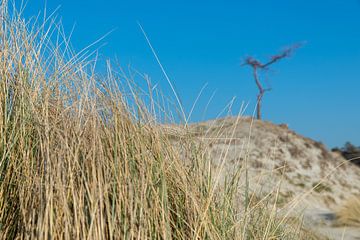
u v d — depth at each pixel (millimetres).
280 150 17656
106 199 2637
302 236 4465
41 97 3178
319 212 9562
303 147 18703
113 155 2943
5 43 3246
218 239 2848
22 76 3176
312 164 17859
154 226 2742
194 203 2848
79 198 2631
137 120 3168
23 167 2805
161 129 3250
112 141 2992
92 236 2525
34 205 2631
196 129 3582
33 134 2959
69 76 3277
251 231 3277
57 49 3330
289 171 16719
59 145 2850
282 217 3748
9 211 2721
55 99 3230
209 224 2863
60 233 2543
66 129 2889
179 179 3055
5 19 3309
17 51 3256
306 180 16578
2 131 2945
